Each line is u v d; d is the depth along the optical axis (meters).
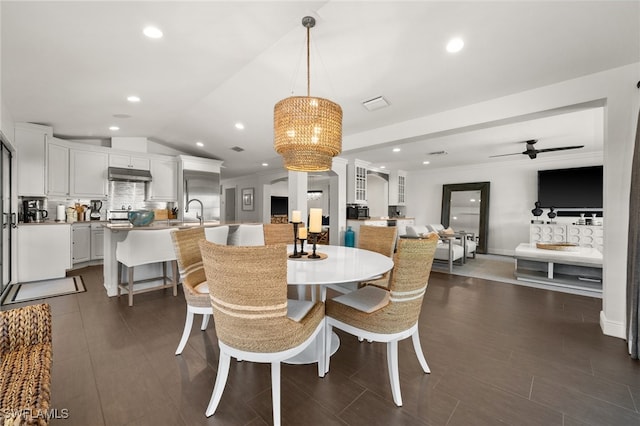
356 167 6.52
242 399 1.52
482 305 3.07
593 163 5.87
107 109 3.55
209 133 4.87
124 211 5.36
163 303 2.97
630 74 2.25
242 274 1.23
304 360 1.91
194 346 2.09
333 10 1.78
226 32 2.01
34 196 4.06
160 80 2.78
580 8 1.68
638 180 2.00
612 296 2.34
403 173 8.69
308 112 1.86
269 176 8.57
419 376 1.74
